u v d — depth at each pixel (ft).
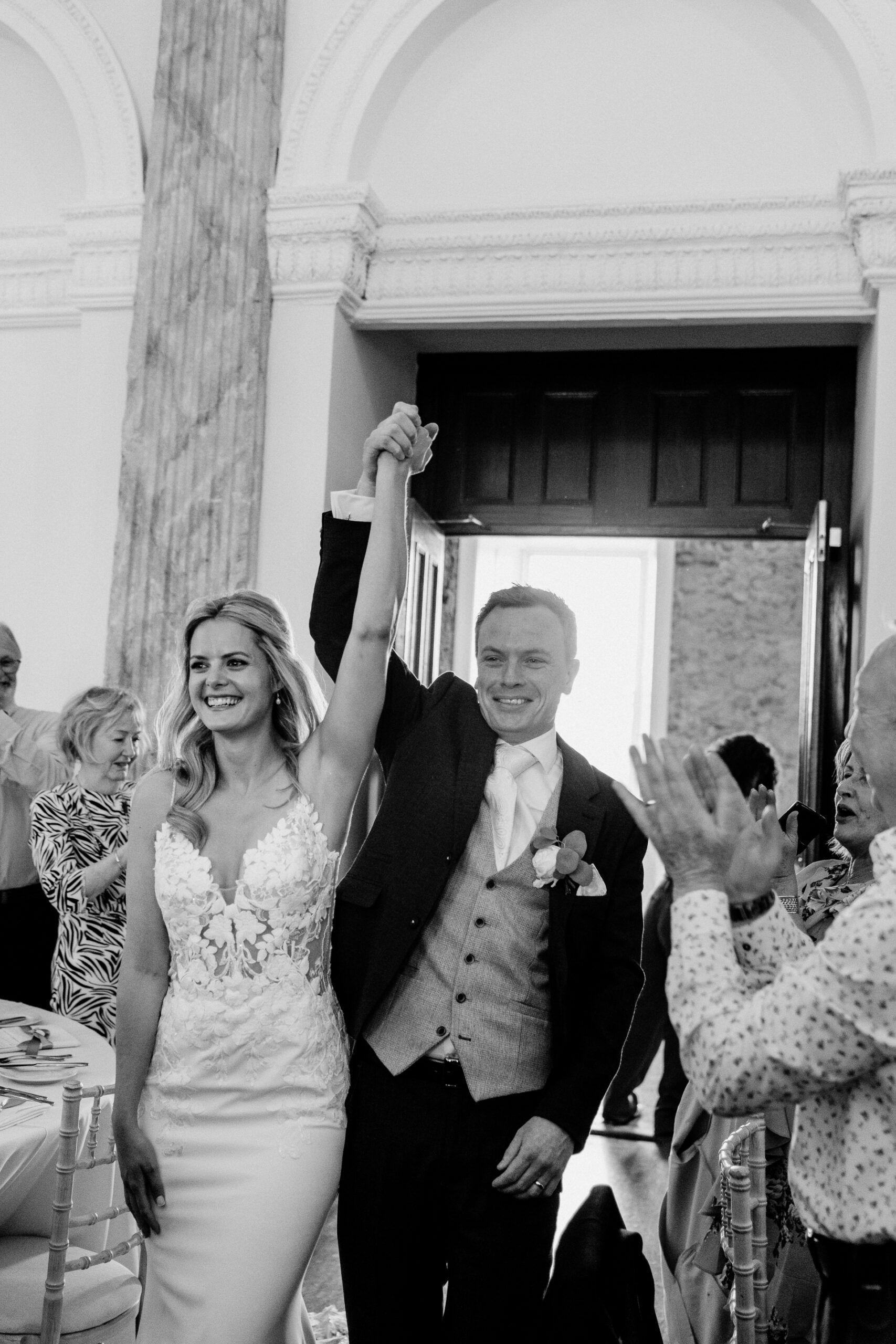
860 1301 4.86
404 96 18.22
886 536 16.17
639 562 32.37
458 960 7.39
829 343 18.39
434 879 7.45
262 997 7.46
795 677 31.09
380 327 18.26
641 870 7.86
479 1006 7.29
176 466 17.44
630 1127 19.06
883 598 16.15
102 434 18.39
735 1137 7.31
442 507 20.38
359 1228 7.30
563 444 20.08
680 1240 9.82
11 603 20.02
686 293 16.99
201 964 7.51
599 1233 7.08
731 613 31.48
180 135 17.87
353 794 7.88
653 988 18.02
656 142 17.52
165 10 18.11
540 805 7.70
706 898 5.14
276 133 17.85
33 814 12.74
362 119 17.74
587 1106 7.18
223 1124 7.43
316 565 17.30
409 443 7.59
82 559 18.26
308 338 17.53
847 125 16.92
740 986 4.94
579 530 19.90
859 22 16.39
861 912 4.63
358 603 7.59
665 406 19.81
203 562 17.29
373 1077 7.38
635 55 17.65
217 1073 7.44
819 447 19.21
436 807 7.61
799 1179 5.13
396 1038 7.33
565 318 17.51
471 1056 7.20
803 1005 4.60
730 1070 4.72
